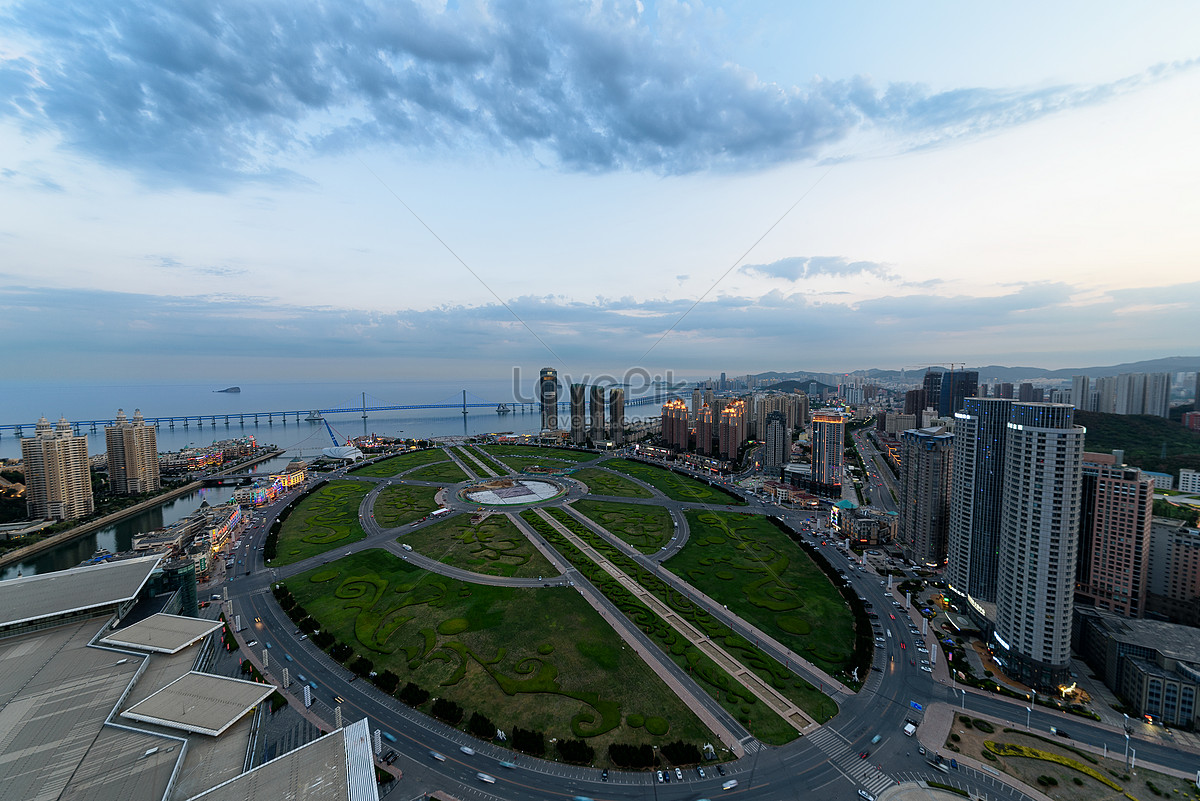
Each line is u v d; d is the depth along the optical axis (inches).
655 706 6117.1
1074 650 7775.6
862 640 7564.0
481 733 5625.0
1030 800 5014.8
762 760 5398.6
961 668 7150.6
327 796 4065.0
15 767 4478.3
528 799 4879.4
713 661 7057.1
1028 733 5940.0
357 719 5895.7
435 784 5027.1
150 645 6348.4
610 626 7790.4
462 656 7022.6
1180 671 6314.0
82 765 4512.8
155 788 4281.5
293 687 6432.1
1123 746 5782.5
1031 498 6801.2
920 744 5718.5
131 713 5098.4
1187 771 5408.5
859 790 5064.0
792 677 6815.9
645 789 5019.7
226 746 4840.1
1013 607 7057.1
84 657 6215.6
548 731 5708.7
